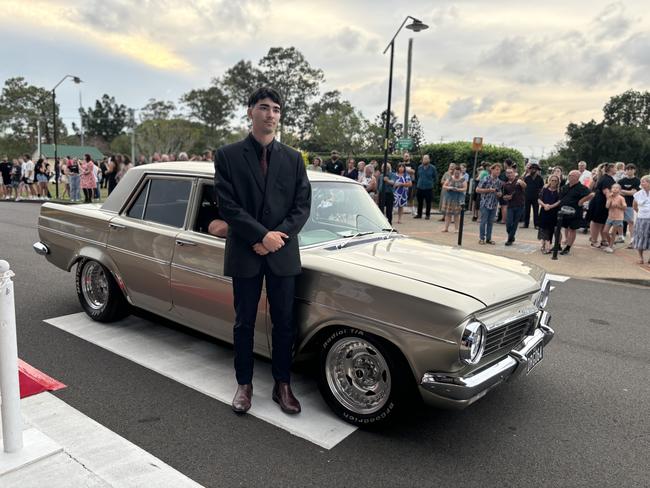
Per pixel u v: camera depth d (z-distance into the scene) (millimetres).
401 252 3705
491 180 11344
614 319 6270
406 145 16047
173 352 4375
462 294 2922
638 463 3041
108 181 17359
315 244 3721
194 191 4082
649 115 85750
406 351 2914
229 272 3164
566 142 75375
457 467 2910
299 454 2949
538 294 3617
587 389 4105
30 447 2748
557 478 2854
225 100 75938
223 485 2645
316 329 3297
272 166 3139
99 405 3439
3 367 2594
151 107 80000
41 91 83812
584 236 13492
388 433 3232
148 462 2807
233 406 3375
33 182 20578
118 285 4746
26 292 6184
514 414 3611
